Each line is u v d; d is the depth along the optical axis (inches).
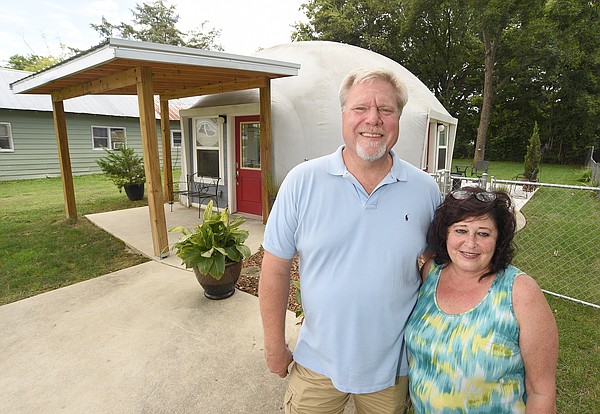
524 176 479.8
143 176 383.9
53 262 201.6
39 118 546.9
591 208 326.6
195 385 100.3
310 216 55.5
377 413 61.0
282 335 61.8
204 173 326.0
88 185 495.2
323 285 55.3
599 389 98.0
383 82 55.6
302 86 301.0
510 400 48.6
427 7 810.8
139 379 103.0
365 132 54.4
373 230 54.1
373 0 895.1
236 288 162.7
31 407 93.2
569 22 705.6
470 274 53.1
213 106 304.2
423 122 306.2
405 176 57.0
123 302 150.3
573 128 893.8
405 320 57.7
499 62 843.4
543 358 47.3
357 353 55.5
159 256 200.7
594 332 126.7
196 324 132.0
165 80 249.6
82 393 97.8
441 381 50.9
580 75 840.3
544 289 163.6
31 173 547.5
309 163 58.4
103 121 613.9
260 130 257.8
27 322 135.0
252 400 94.7
